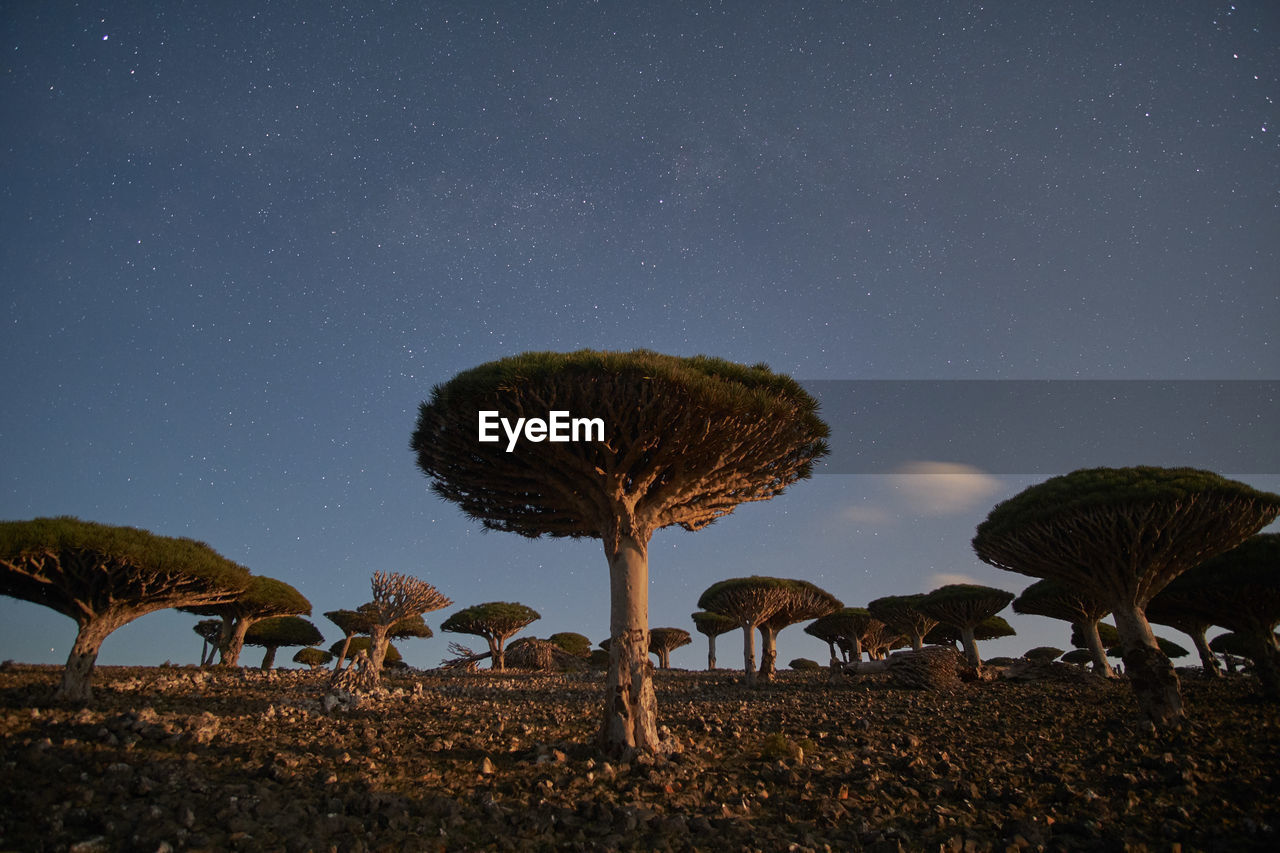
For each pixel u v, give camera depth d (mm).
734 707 17609
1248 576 17703
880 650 44188
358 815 6570
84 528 14773
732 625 47188
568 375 9883
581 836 6309
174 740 8984
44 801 6152
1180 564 14438
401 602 22500
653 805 7348
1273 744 10227
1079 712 14812
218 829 5914
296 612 34812
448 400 10344
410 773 8250
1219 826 6660
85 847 5219
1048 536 14797
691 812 7195
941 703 17703
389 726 12203
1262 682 16656
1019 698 18297
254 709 13828
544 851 5941
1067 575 15367
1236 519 13742
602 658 52062
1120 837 6418
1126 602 14297
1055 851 6141
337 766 8469
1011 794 7914
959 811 7418
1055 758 10078
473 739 10719
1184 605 20344
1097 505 14062
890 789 8344
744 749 10750
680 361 11133
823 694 21625
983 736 12164
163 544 16234
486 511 12297
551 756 9258
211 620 43312
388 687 20875
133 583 15500
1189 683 21000
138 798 6531
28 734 8789
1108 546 14234
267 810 6395
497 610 41469
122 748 8242
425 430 11672
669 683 28484
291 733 10758
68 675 14438
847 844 6352
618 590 10266
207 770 7809
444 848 5891
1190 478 13891
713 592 29000
